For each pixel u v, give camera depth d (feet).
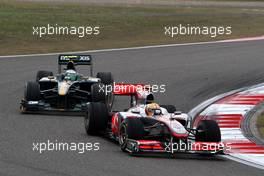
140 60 355.97
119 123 164.04
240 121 203.62
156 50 402.52
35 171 130.21
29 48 406.21
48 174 127.75
